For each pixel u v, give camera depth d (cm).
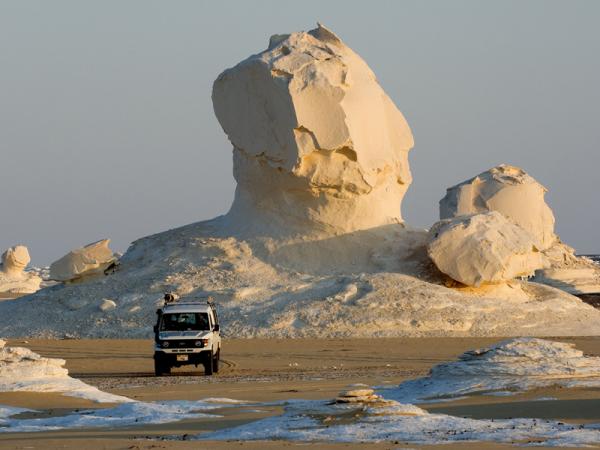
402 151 12075
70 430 4197
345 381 6569
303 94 11062
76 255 11644
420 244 11706
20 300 11781
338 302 10500
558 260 15062
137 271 11662
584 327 10425
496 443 3562
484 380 5188
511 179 13950
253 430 3894
